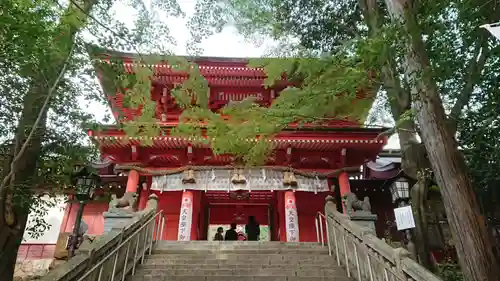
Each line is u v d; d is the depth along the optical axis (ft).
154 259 32.50
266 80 28.19
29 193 34.14
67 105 36.81
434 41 32.76
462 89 32.96
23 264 62.49
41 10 25.94
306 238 58.34
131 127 30.27
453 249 55.01
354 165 55.36
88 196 35.09
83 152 38.50
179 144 52.95
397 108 36.88
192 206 53.72
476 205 21.44
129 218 35.09
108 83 32.53
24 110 33.50
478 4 28.63
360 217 33.81
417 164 35.76
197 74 29.45
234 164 54.80
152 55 28.12
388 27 24.32
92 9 28.27
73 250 31.27
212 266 30.40
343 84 24.62
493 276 19.34
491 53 31.24
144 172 54.24
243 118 26.96
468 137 40.06
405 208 36.11
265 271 29.27
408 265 19.58
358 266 26.68
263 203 68.44
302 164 57.00
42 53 26.48
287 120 26.55
